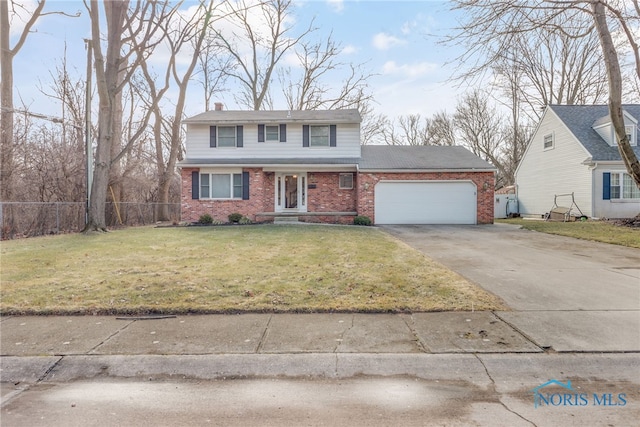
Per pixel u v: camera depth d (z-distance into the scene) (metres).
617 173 17.36
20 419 2.60
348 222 17.66
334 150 18.33
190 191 17.38
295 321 4.31
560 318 4.30
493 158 32.16
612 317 4.32
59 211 13.98
